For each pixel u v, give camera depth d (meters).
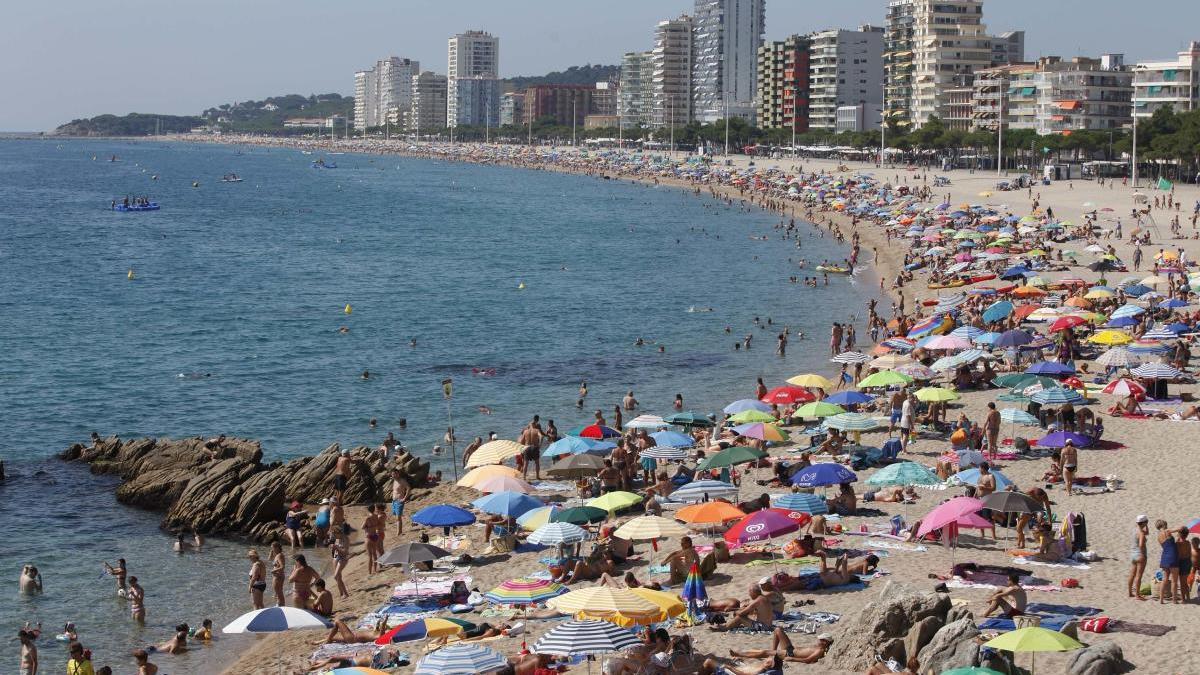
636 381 76.00
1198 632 29.89
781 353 84.25
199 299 111.25
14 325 96.12
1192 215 152.12
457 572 40.16
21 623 38.41
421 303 109.12
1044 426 54.19
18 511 49.62
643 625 29.69
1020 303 87.88
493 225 190.25
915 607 28.38
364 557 44.38
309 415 67.94
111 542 46.16
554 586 35.50
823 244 157.00
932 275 111.06
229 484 48.41
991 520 39.34
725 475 46.81
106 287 118.75
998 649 25.75
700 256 146.12
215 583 42.06
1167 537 32.31
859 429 50.72
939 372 68.12
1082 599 32.66
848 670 28.27
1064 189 199.75
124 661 35.72
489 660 25.77
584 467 46.50
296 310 104.94
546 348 87.31
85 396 71.94
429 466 56.31
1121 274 105.44
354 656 32.56
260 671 33.72
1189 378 63.09
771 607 32.12
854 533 39.69
